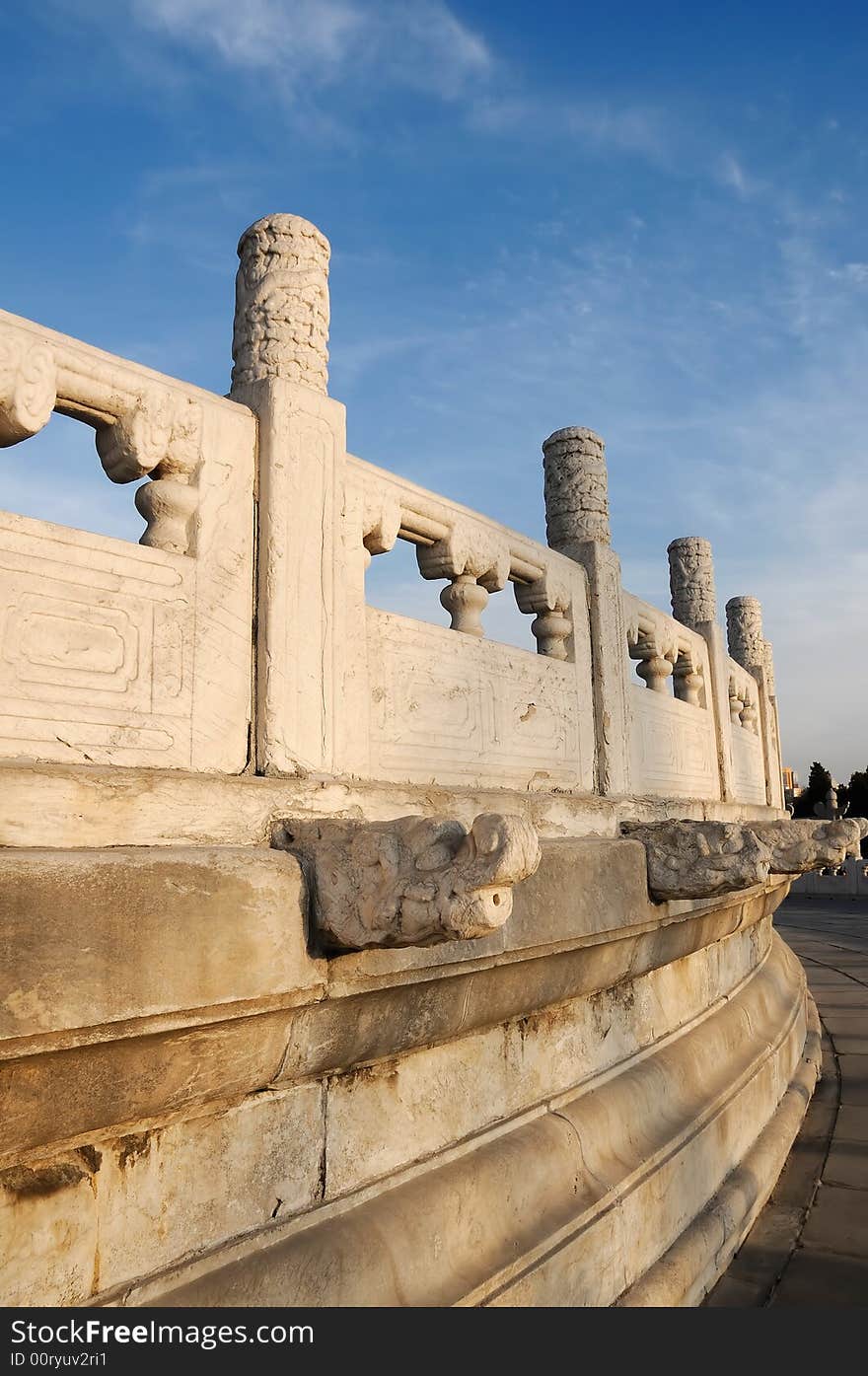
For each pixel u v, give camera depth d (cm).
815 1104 591
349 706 267
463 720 335
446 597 358
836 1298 344
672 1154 368
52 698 198
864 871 2167
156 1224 193
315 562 258
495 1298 252
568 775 407
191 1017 179
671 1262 336
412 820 206
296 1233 221
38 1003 151
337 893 204
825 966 1152
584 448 471
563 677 414
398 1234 239
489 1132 296
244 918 190
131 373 227
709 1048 466
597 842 345
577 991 345
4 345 200
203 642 231
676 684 645
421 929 191
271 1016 202
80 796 190
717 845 365
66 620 203
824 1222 418
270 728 238
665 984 454
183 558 229
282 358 265
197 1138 204
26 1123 162
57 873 157
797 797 4984
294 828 222
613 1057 387
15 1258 169
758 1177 432
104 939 162
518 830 187
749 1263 379
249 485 250
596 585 453
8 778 180
